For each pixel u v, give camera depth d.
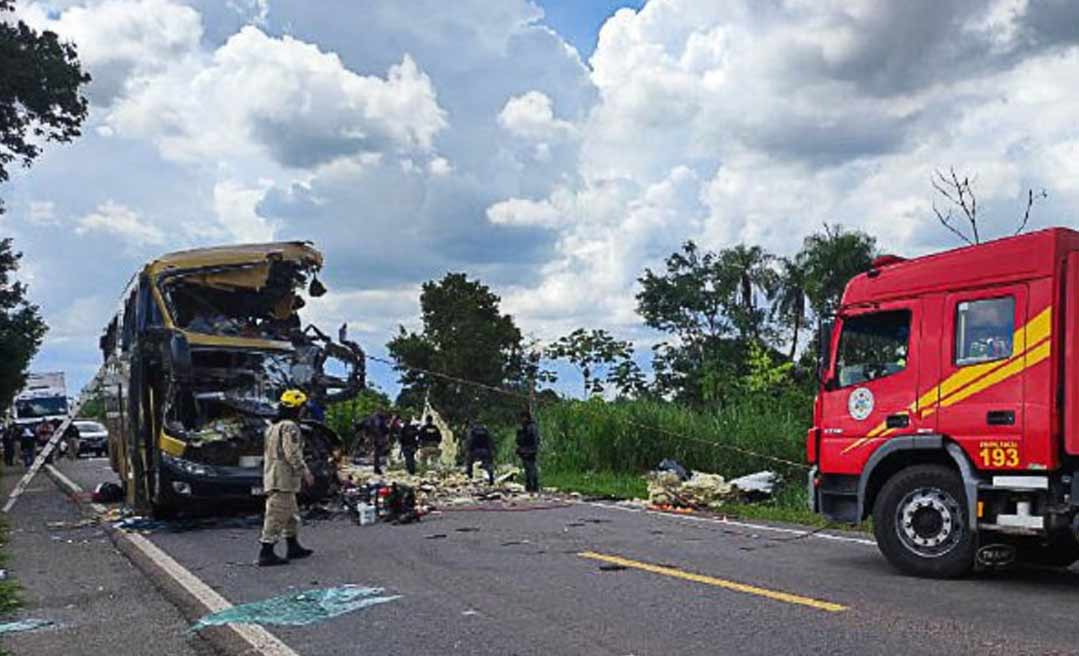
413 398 42.25
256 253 16.33
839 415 10.03
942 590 8.37
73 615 8.15
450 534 12.61
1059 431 8.37
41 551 12.09
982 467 8.77
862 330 9.96
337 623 7.46
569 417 24.47
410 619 7.52
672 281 41.31
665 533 12.42
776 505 16.91
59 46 28.09
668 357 39.91
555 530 12.84
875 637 6.64
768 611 7.50
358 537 12.49
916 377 9.34
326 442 15.43
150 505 14.90
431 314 44.41
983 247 9.09
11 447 34.94
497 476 22.38
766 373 24.59
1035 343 8.53
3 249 34.66
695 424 22.47
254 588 9.02
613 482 20.58
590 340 33.59
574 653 6.41
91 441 42.31
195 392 14.85
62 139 29.22
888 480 9.42
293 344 16.00
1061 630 6.82
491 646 6.64
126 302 17.39
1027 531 8.45
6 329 39.12
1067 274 8.44
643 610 7.61
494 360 42.91
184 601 8.50
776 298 39.28
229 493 14.38
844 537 11.90
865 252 37.19
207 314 16.27
